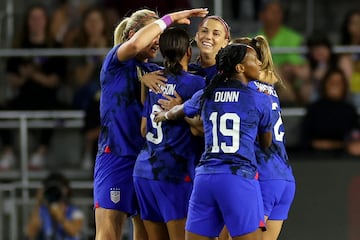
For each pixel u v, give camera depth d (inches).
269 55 1060.5
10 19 1807.3
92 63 1721.2
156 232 1063.0
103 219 1064.2
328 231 1469.0
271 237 1069.8
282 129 1061.1
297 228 1471.5
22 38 1747.0
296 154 1487.5
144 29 1021.8
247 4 1877.5
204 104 1007.6
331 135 1574.8
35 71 1727.4
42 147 1731.1
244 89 1003.9
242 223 991.6
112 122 1063.6
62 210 1578.5
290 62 1705.2
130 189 1066.7
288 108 1654.8
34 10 1744.6
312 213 1470.2
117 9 1755.7
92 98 1656.0
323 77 1590.8
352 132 1574.8
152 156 1037.2
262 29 1776.6
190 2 1792.6
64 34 1766.7
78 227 1581.0
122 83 1059.3
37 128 1733.5
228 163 989.2
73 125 1711.4
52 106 1708.9
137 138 1067.9
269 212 1050.1
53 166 1727.4
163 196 1034.7
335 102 1583.4
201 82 1040.8
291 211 1471.5
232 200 986.1
